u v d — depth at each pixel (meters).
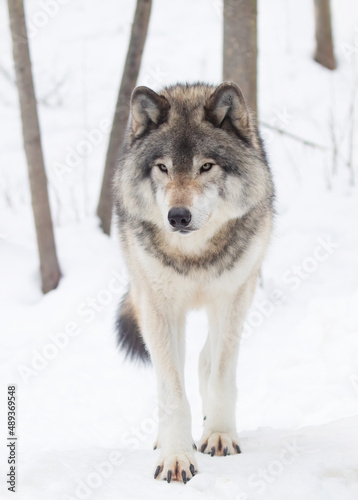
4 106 16.58
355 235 11.28
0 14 20.36
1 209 12.77
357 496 4.47
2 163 14.50
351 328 8.37
